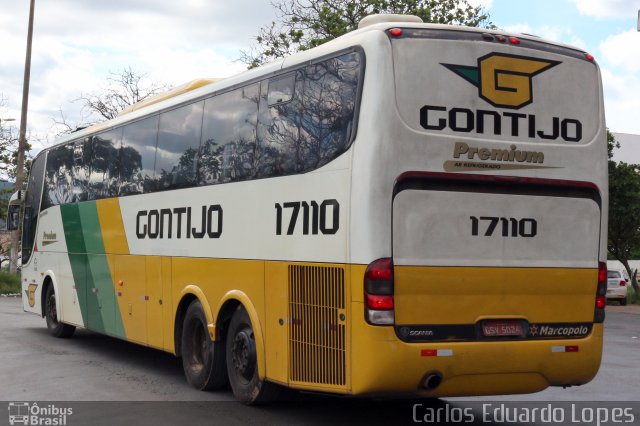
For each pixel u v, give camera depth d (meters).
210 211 9.52
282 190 8.05
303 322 7.61
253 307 8.50
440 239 7.03
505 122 7.37
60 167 15.02
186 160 10.24
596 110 7.87
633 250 42.28
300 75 7.98
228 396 9.46
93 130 13.52
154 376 10.91
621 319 27.39
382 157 6.88
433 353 6.91
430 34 7.21
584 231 7.70
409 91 7.05
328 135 7.43
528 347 7.32
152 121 11.36
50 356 12.73
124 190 12.05
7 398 9.27
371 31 7.18
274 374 8.07
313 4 30.56
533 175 7.45
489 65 7.36
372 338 6.77
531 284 7.40
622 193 36.41
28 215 16.66
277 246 8.07
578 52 7.86
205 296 9.54
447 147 7.10
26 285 16.67
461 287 7.09
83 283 13.55
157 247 10.88
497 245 7.27
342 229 7.11
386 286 6.79
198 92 10.14
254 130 8.72
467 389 7.15
